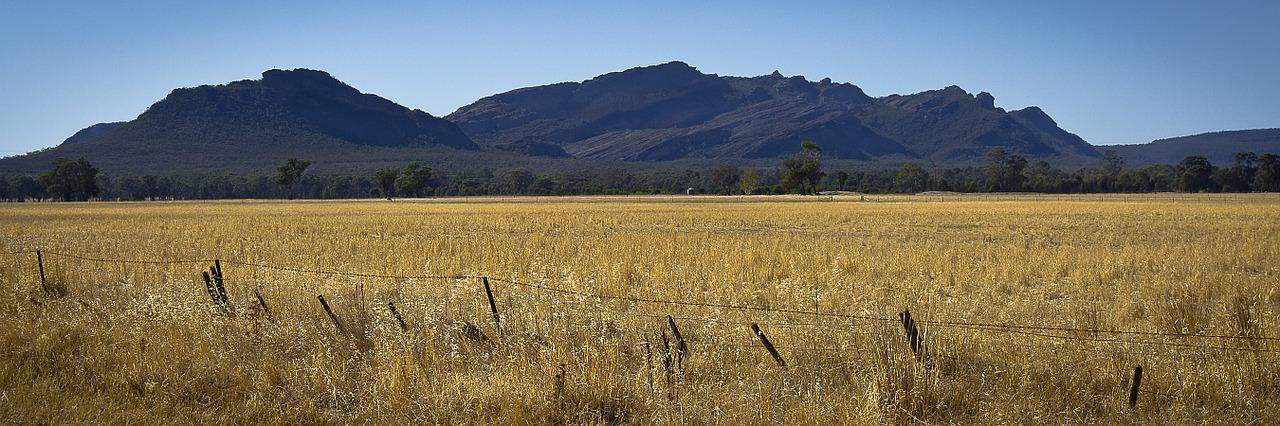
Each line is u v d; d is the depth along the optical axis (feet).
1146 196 421.18
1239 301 33.76
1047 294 48.75
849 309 37.58
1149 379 24.23
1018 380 24.48
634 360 27.40
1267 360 24.88
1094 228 129.18
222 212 236.22
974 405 22.97
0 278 45.80
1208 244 85.30
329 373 25.79
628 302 39.04
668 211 214.07
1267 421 22.16
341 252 78.23
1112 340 27.84
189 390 25.41
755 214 190.29
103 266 57.72
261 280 46.11
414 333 28.94
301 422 22.88
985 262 63.26
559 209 237.25
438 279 47.39
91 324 32.58
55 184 526.98
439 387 24.06
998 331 29.60
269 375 26.08
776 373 25.29
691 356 26.17
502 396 23.36
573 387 23.45
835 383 24.75
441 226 145.48
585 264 60.90
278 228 136.98
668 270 56.03
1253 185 538.06
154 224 153.69
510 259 66.13
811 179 539.29
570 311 31.99
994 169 593.01
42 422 22.45
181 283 41.11
